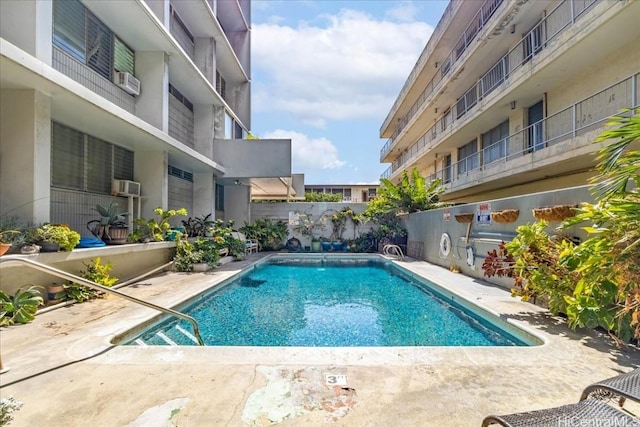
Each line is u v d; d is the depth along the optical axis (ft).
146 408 8.45
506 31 39.99
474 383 9.75
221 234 41.57
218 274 30.89
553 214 17.97
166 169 34.86
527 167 34.96
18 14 18.66
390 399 8.88
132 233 30.01
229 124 56.03
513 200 23.54
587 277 12.73
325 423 7.84
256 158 48.16
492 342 17.04
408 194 50.78
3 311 15.31
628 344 12.59
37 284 18.35
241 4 66.33
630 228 11.47
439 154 66.74
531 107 40.19
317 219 61.41
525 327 14.90
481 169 44.65
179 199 43.98
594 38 27.20
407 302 25.29
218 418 8.04
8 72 17.21
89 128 26.43
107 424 7.82
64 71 24.31
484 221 27.40
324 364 11.00
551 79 34.09
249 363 11.06
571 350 12.20
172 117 42.83
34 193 19.24
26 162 19.24
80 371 10.46
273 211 61.67
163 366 10.82
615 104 28.94
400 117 89.15
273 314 22.07
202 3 40.91
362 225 60.85
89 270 21.21
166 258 33.40
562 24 33.65
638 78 26.89
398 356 11.67
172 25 40.96
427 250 41.57
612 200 12.16
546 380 9.94
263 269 41.81
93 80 27.71
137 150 34.09
